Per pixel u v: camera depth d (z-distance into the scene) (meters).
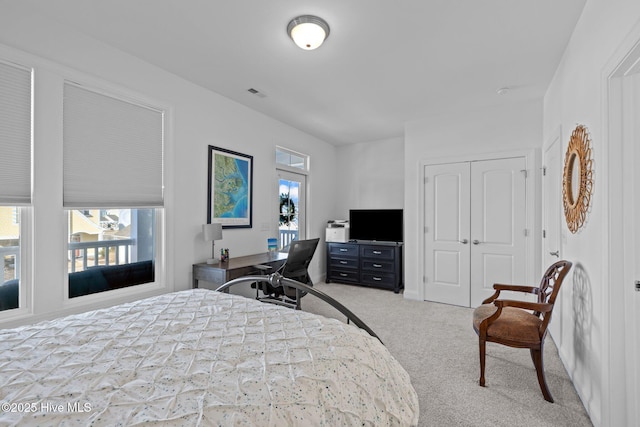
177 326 1.34
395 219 4.96
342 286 5.05
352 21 2.12
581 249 2.00
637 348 1.48
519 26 2.17
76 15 2.06
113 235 2.57
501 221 3.73
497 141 3.75
